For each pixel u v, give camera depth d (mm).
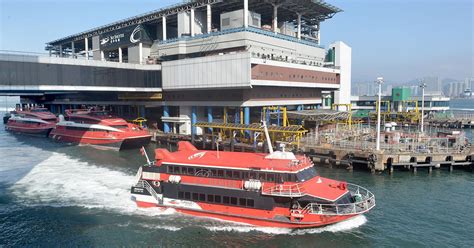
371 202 29391
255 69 61969
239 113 68125
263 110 65438
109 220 30891
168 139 72562
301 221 27438
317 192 28078
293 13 88625
